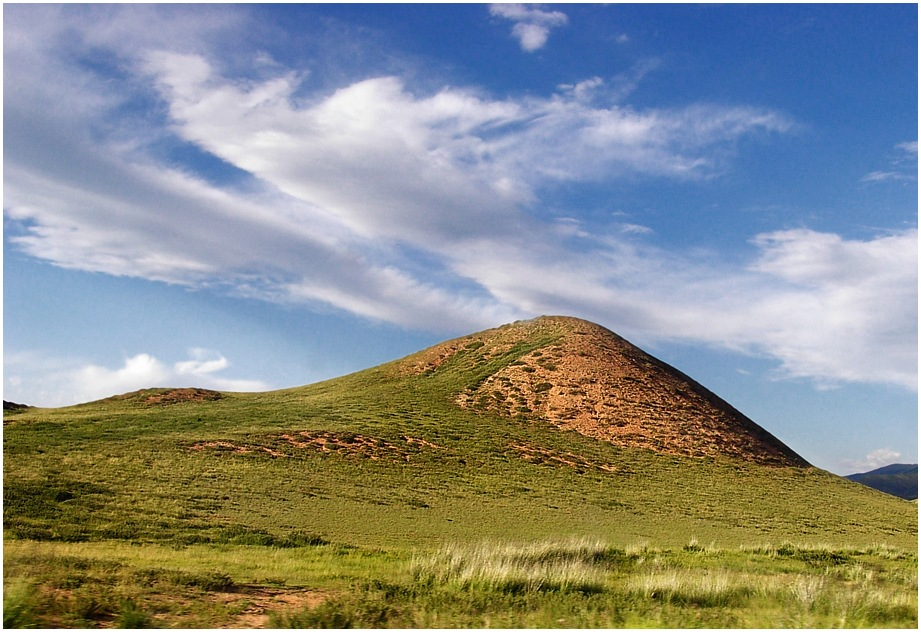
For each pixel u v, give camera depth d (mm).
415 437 57781
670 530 38375
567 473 52688
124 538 25234
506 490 45625
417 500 39938
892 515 53125
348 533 30359
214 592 13836
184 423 56719
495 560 18219
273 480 39906
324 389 90688
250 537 26797
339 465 46562
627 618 12320
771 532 40781
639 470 56438
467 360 93375
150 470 38719
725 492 52500
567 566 17703
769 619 12344
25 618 10266
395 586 14781
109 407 76250
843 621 11969
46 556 16766
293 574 17031
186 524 28453
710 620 12336
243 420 59656
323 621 11234
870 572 19750
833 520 47469
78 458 39750
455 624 11445
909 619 12859
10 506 27641
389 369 96938
